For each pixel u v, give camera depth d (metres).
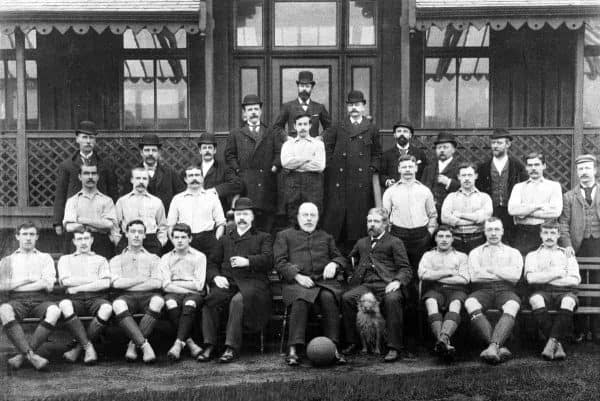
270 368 7.64
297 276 8.02
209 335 7.94
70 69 11.65
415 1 9.66
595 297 8.61
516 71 11.59
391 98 11.57
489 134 10.09
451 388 6.98
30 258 8.01
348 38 11.62
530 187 8.52
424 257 8.20
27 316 7.84
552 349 7.79
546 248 8.15
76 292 7.95
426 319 8.54
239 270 8.16
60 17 9.80
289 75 11.65
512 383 7.13
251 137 9.16
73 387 7.02
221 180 9.20
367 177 9.00
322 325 8.31
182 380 7.23
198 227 8.58
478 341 8.55
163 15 9.84
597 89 11.40
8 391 6.86
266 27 11.61
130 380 7.25
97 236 8.70
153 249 8.56
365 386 7.00
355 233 8.98
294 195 8.65
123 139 10.35
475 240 8.37
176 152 10.33
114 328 9.09
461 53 11.63
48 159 10.52
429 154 10.17
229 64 11.62
